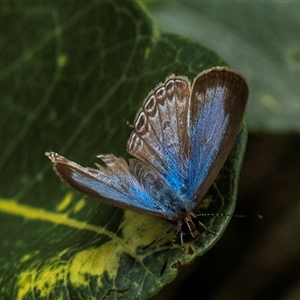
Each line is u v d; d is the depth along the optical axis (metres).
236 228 0.29
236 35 0.27
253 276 0.28
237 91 0.23
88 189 0.23
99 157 0.23
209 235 0.23
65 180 0.23
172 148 0.24
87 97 0.24
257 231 0.29
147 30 0.24
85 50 0.24
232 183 0.23
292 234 0.28
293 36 0.27
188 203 0.23
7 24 0.24
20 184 0.24
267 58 0.27
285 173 0.29
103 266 0.23
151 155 0.24
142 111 0.24
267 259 0.28
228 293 0.28
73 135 0.24
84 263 0.23
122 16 0.24
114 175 0.23
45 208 0.24
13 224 0.23
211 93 0.23
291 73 0.26
